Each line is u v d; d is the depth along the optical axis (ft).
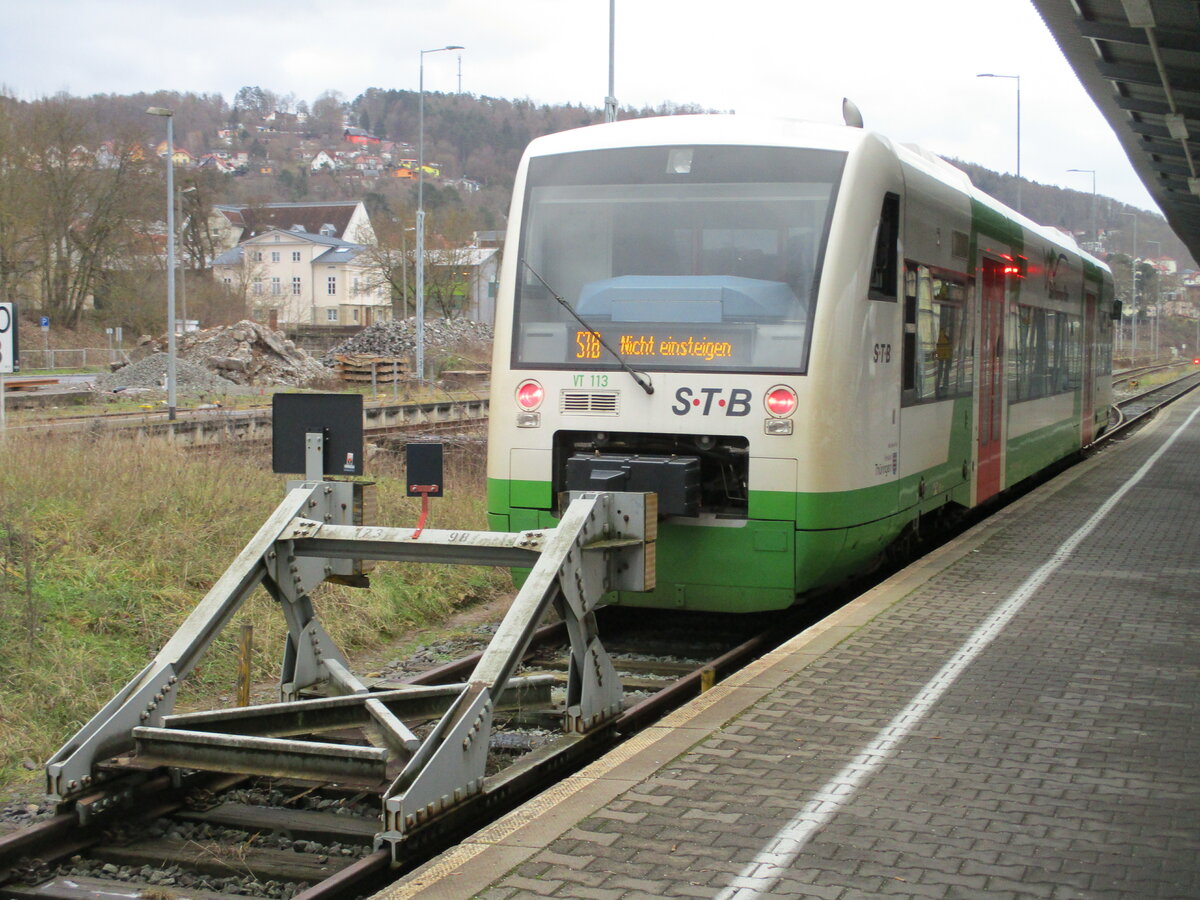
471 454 59.93
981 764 18.31
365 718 19.63
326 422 23.09
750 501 27.55
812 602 34.76
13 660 24.85
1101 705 21.38
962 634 26.40
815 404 27.37
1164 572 33.76
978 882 14.24
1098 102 55.31
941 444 35.88
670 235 28.94
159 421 66.64
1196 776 17.88
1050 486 55.26
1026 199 407.85
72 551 31.48
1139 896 13.92
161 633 28.17
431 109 604.08
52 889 16.60
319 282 373.81
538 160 30.60
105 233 200.13
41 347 182.09
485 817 18.24
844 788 17.25
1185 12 38.45
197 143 602.03
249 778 20.54
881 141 30.09
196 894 16.57
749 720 20.36
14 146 182.80
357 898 16.03
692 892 13.94
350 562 23.58
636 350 28.55
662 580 28.25
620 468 27.02
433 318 211.00
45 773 20.07
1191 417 112.57
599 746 21.59
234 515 36.55
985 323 41.34
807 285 27.91
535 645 30.50
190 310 237.66
